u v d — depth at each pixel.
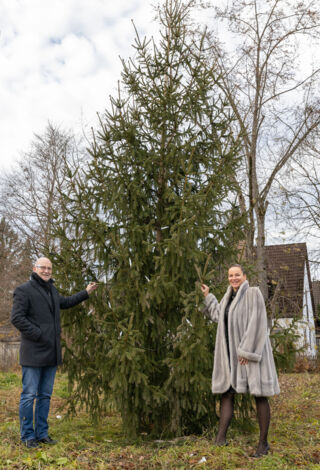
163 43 5.67
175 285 4.87
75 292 5.12
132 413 4.82
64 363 5.02
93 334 4.86
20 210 20.77
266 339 4.19
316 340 17.78
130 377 4.38
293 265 22.12
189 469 3.68
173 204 5.41
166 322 5.13
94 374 4.97
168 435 4.88
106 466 3.78
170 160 5.38
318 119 15.55
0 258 21.88
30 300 4.58
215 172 5.19
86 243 5.22
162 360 4.74
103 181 5.19
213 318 4.44
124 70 5.52
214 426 4.90
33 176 20.94
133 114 5.40
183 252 4.75
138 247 5.19
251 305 4.22
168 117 5.30
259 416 4.08
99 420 5.27
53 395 8.03
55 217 5.22
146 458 4.04
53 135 21.16
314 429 5.17
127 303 4.93
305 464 3.76
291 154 15.98
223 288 5.04
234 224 5.33
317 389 8.98
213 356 4.78
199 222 5.02
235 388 4.12
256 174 15.77
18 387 9.06
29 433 4.46
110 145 5.24
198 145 5.48
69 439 4.76
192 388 4.67
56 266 5.13
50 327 4.63
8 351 13.69
